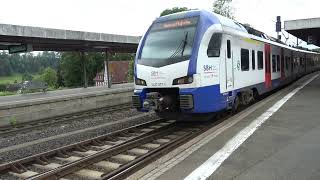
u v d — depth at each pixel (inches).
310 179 262.7
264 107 592.4
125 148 405.7
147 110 497.7
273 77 834.8
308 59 1718.8
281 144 357.1
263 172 280.2
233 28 562.9
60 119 679.1
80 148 424.5
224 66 517.7
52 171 319.9
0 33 748.0
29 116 689.0
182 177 276.5
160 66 482.0
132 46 1223.5
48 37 860.6
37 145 469.7
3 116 638.5
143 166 331.6
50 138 504.7
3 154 430.9
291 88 934.4
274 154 324.8
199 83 464.1
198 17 494.0
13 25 773.9
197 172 285.6
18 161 360.2
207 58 478.6
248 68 628.7
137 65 506.3
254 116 512.7
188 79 463.2
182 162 312.2
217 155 327.9
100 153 370.9
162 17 529.0
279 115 512.4
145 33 526.6
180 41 485.7
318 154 320.8
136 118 642.8
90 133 530.6
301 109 557.9
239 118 501.4
